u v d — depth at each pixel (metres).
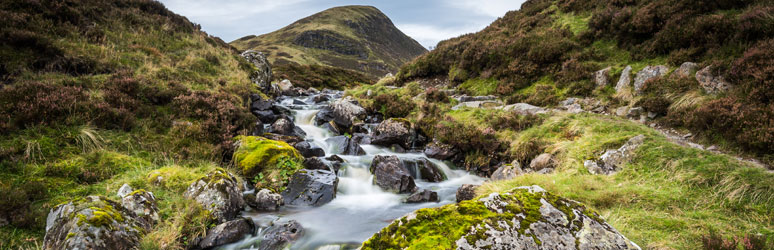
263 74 21.20
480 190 7.41
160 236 4.92
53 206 5.31
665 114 10.14
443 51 22.31
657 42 12.89
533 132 10.41
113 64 12.65
